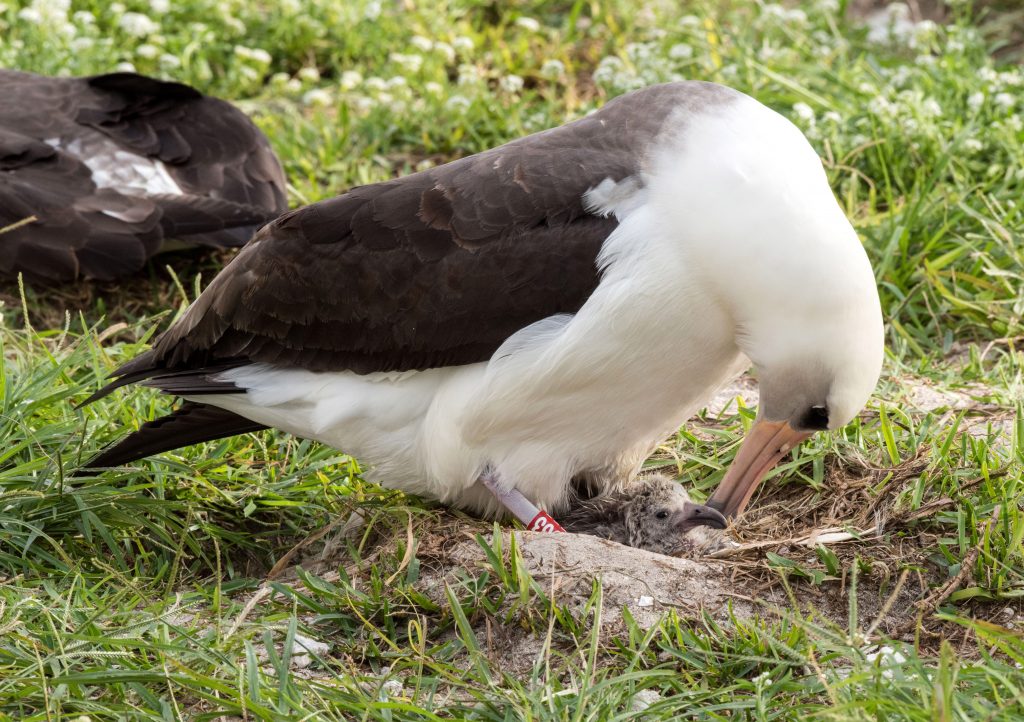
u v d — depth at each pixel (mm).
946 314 13336
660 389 9484
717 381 9742
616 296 8969
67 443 10797
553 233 9188
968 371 12258
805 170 8992
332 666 8727
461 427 9648
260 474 11039
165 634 8469
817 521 10172
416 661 8406
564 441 9750
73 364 11711
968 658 8430
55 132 14430
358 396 9922
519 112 16547
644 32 18906
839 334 8984
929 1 20016
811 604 8969
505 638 8812
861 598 9023
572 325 9125
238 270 10078
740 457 9914
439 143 16547
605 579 8969
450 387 9672
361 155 16500
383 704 7695
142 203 13805
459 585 9062
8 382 11156
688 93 9438
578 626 8602
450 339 9469
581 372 9219
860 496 10133
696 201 8844
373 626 8922
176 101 15219
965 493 9664
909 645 8461
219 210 14000
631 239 8961
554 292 9195
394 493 10672
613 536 10234
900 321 13430
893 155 14953
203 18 18750
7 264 13477
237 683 8055
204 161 14797
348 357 9844
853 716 7203
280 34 18797
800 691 7980
